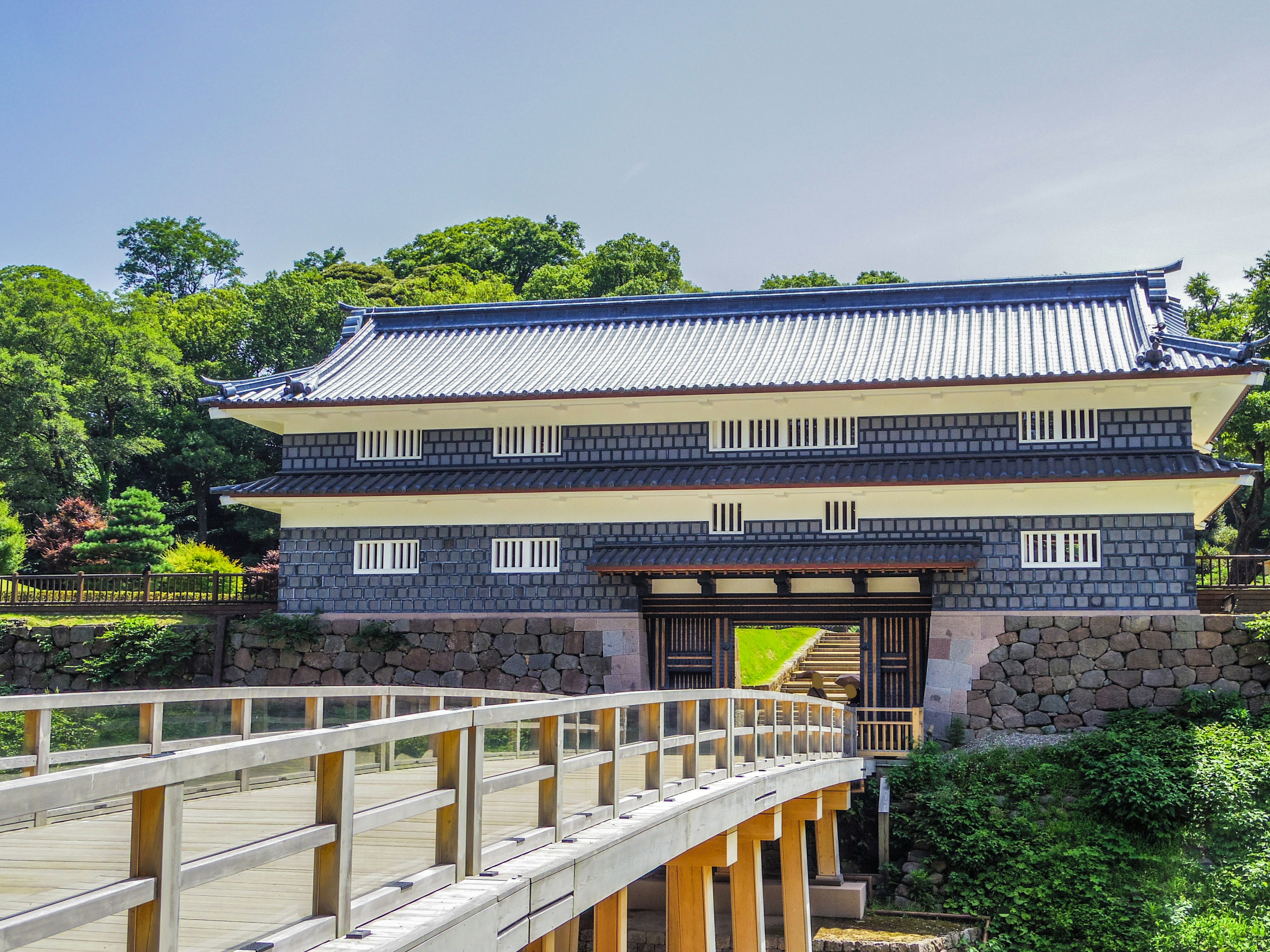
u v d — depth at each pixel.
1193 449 27.17
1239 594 28.64
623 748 10.80
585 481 28.73
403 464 30.83
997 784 24.44
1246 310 53.41
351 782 6.62
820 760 19.34
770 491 27.69
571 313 34.84
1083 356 27.86
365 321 35.88
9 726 10.20
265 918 6.36
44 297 59.25
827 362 29.58
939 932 20.78
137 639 30.39
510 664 28.91
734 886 15.55
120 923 6.32
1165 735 24.19
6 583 35.44
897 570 26.48
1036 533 26.95
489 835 8.72
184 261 89.69
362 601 30.09
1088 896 21.28
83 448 53.88
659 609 28.84
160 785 5.35
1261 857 21.30
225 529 61.34
